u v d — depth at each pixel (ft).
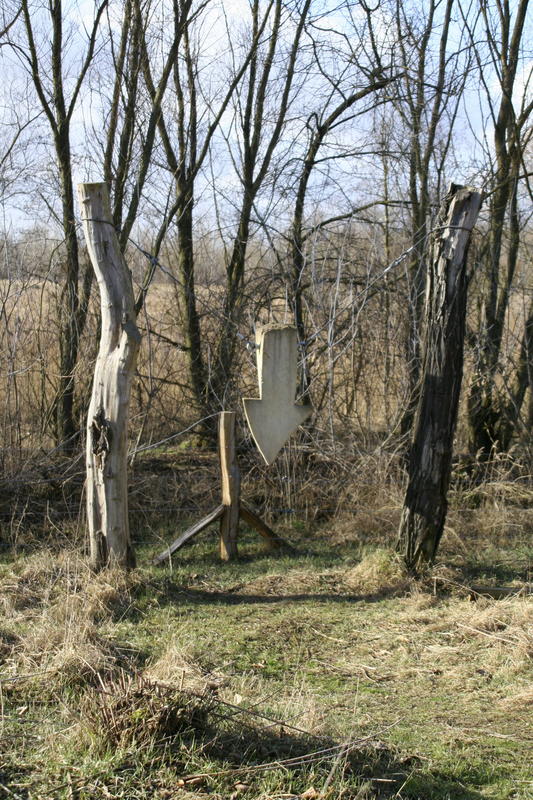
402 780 13.01
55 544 25.85
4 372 29.99
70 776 12.21
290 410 17.61
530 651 18.43
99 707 13.48
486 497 31.32
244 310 33.86
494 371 34.01
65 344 31.37
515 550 27.58
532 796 12.82
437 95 35.27
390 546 26.66
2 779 12.21
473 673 17.75
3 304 29.19
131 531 28.53
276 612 21.33
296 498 30.48
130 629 19.27
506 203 35.58
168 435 34.12
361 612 21.45
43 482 28.78
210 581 23.97
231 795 11.94
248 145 36.47
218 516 26.00
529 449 33.27
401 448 31.48
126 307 21.95
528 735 14.94
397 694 16.66
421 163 35.14
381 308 32.96
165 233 34.45
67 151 32.91
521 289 37.01
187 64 35.91
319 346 32.73
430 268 23.40
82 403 31.04
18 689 15.42
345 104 35.45
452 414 23.58
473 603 21.91
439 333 23.31
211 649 18.48
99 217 21.72
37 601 20.99
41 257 33.45
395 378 32.71
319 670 17.80
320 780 12.41
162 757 12.62
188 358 34.68
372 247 34.19
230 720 13.61
